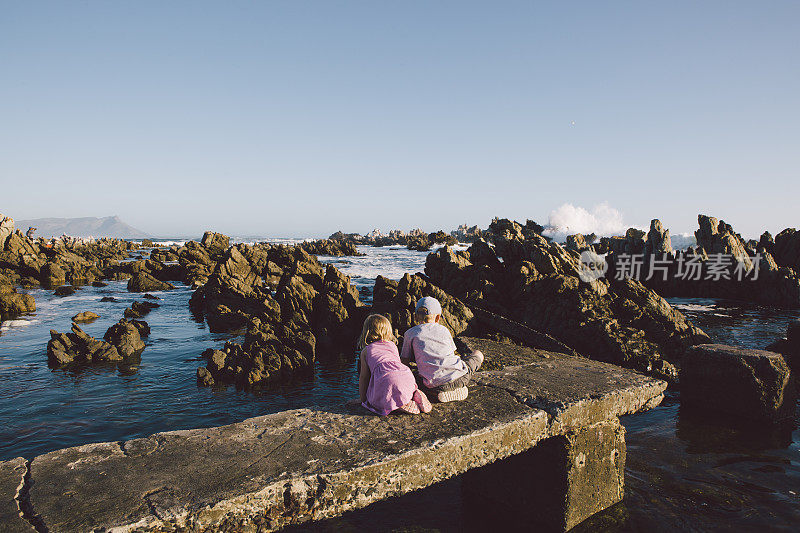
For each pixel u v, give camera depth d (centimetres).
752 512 502
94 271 3612
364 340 454
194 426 838
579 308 1323
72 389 1030
